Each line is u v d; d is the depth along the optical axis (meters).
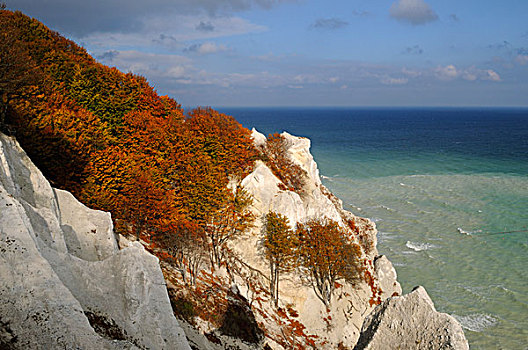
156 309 23.81
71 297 16.59
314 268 50.41
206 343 33.31
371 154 193.00
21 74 30.20
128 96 56.62
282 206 53.03
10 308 15.12
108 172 38.44
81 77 51.69
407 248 81.31
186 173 47.59
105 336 19.89
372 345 19.30
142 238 41.19
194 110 64.75
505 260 75.62
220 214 47.75
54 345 15.06
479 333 55.34
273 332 42.56
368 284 55.09
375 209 104.00
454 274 71.06
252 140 62.25
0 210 17.27
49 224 22.52
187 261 43.44
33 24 56.69
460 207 104.06
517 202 106.88
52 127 36.25
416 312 19.25
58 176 34.19
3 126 27.50
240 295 44.25
